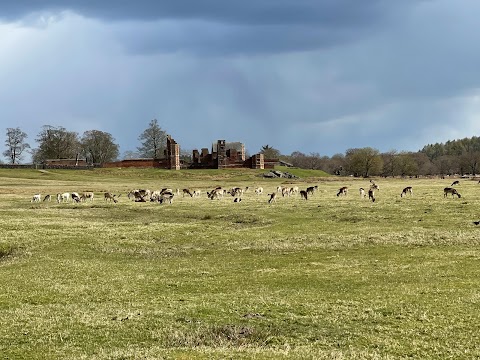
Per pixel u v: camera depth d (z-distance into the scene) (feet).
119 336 57.26
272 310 65.87
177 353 48.44
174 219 174.91
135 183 419.95
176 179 486.38
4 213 184.14
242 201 225.76
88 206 212.84
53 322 62.95
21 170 492.54
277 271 92.38
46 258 111.14
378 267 91.86
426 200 193.16
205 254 114.01
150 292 79.71
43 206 215.31
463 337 53.52
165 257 112.78
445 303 66.39
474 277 80.43
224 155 604.08
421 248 107.86
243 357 46.60
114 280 88.69
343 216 158.61
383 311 64.18
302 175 585.22
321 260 101.09
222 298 73.46
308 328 58.54
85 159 640.99
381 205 178.50
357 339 54.03
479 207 160.97
